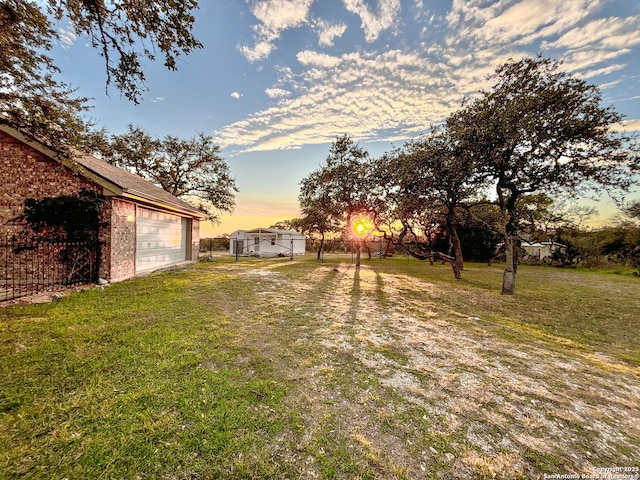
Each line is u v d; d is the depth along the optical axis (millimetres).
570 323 5180
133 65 4605
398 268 15172
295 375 2752
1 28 4098
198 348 3248
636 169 6816
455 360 3293
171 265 12055
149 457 1633
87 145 6469
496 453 1820
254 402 2252
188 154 18953
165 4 3906
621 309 6422
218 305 5324
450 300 6832
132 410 2055
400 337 4004
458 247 14094
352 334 4031
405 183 9773
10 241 6879
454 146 8617
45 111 5152
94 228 7184
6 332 3506
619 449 1913
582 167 7254
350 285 8570
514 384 2775
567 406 2426
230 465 1606
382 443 1862
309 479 1541
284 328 4168
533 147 7398
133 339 3402
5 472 1491
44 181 7008
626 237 17406
